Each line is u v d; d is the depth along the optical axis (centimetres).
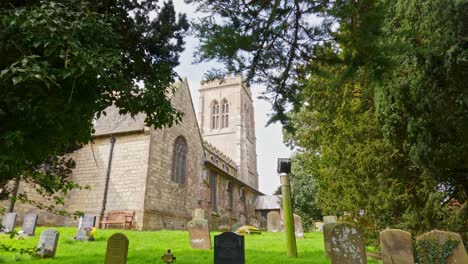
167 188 2164
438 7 726
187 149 2514
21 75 374
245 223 3738
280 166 1123
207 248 1164
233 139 4941
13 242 1174
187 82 2652
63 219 1981
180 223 2245
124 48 594
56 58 438
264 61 488
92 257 977
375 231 1052
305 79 529
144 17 611
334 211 1385
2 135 390
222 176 3247
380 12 395
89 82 455
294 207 3167
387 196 970
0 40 415
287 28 457
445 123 774
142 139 2069
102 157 2108
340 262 795
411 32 588
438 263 793
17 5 489
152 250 1112
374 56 427
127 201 1941
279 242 1364
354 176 1071
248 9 448
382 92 928
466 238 891
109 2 575
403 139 939
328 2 423
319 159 1499
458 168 905
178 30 621
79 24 453
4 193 618
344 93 1175
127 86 525
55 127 445
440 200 917
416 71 819
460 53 704
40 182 580
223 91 5334
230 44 418
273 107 546
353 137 1119
